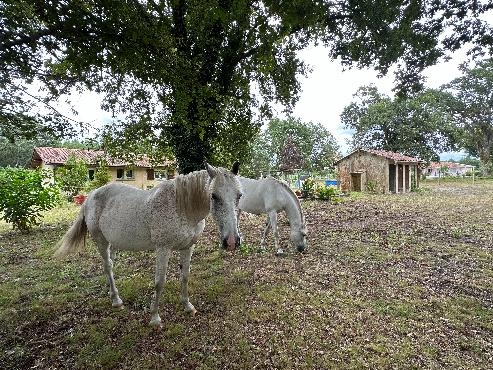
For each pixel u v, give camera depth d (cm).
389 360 286
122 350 300
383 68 594
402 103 3033
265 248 639
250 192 632
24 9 279
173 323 345
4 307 399
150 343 311
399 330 337
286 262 549
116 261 571
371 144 3378
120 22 300
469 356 297
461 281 474
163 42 357
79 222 393
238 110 820
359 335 326
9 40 292
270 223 628
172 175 1614
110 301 402
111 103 511
